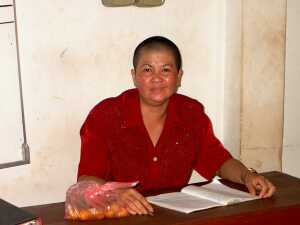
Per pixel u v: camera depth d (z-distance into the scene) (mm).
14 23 2264
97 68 2480
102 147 2107
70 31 2391
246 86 2652
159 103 2043
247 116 2686
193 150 2223
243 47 2607
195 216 1660
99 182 1971
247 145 2715
